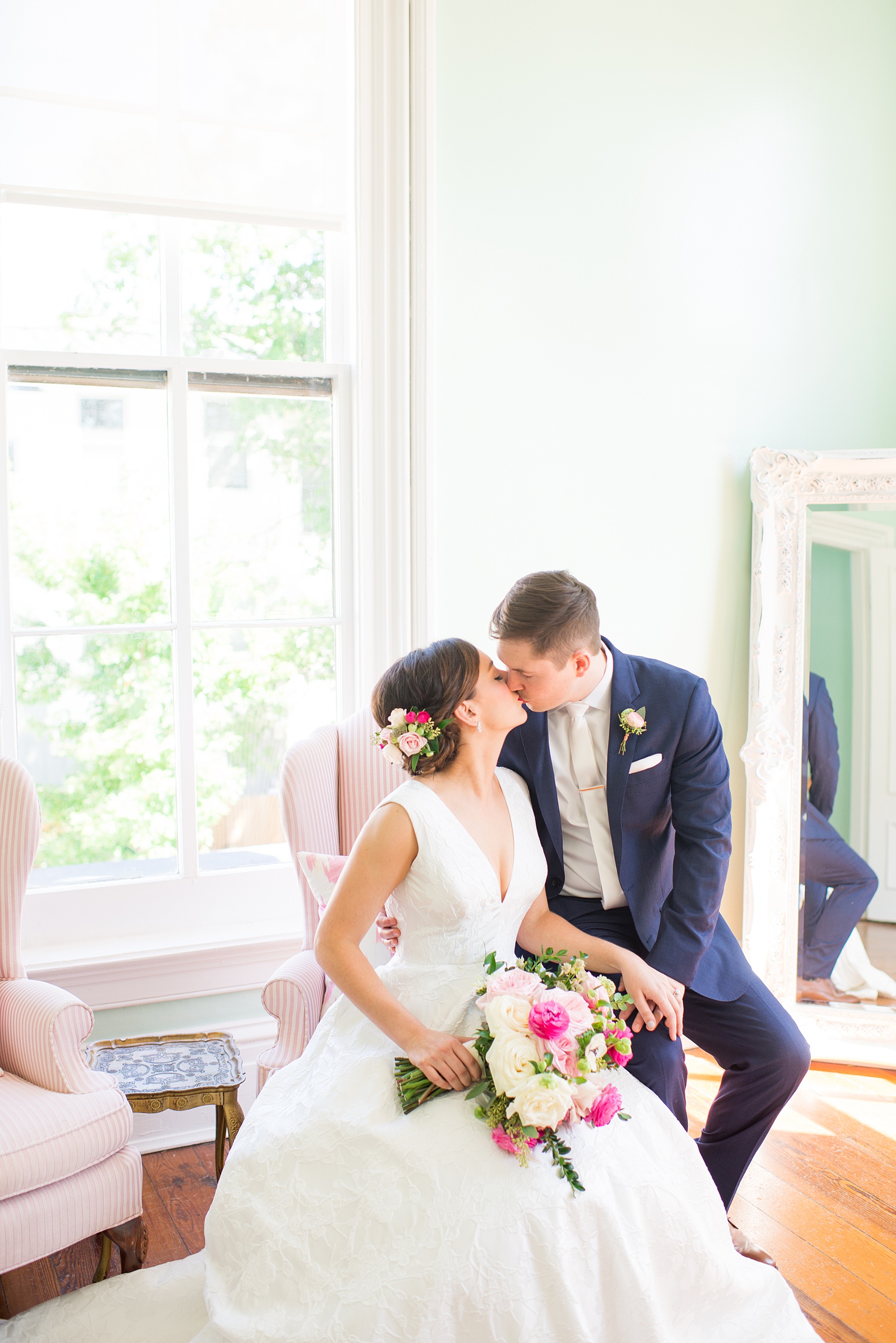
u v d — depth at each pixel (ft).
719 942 7.44
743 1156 7.29
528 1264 4.96
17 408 9.25
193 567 9.89
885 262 11.95
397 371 9.78
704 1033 7.36
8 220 9.20
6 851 7.70
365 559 9.96
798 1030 7.19
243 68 9.81
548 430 10.52
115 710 9.75
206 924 10.00
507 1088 5.10
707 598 11.46
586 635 6.41
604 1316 5.16
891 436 11.97
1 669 9.27
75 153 9.38
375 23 9.43
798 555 11.16
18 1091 6.91
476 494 10.27
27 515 9.35
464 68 9.86
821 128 11.51
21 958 8.08
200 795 10.08
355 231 9.71
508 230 10.18
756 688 11.25
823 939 11.48
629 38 10.52
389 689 6.23
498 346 10.23
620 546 10.97
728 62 10.98
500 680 6.30
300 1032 7.29
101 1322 5.87
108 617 9.67
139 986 9.27
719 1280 5.55
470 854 5.95
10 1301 7.19
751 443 11.50
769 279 11.41
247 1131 5.92
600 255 10.59
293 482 10.16
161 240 9.66
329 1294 4.97
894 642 11.48
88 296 9.49
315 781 8.36
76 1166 6.51
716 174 11.04
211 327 9.89
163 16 9.52
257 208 9.73
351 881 5.85
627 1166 5.49
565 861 7.50
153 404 9.66
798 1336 5.73
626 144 10.60
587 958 6.68
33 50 9.20
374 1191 5.21
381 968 6.38
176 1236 7.87
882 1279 7.30
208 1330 5.21
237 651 10.09
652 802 7.13
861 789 11.52
